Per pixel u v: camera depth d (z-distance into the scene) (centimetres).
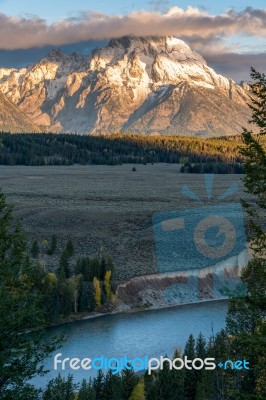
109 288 6412
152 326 5506
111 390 3278
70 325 5731
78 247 8694
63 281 6081
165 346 4828
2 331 1661
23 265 1958
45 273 6081
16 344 1709
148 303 6312
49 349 1838
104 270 6956
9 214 2122
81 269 7012
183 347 4741
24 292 1844
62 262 7006
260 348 1301
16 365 1688
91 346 4909
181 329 5300
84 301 6144
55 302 5847
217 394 2333
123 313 6122
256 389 1842
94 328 5581
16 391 1648
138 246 8388
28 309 1711
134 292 6556
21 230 2070
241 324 1780
